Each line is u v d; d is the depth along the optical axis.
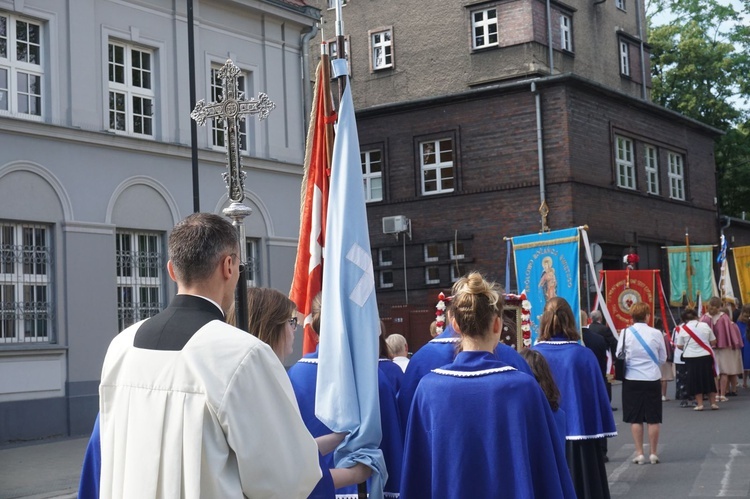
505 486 3.75
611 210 26.75
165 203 17.67
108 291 16.39
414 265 27.28
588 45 30.88
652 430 10.75
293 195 20.48
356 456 3.92
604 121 26.86
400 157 27.73
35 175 15.39
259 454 2.48
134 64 17.53
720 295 24.77
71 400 15.56
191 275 2.74
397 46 30.38
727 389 18.98
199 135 18.47
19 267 15.17
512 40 28.03
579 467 7.20
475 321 3.98
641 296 20.89
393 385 5.18
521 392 3.83
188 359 2.54
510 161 25.86
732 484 9.24
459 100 26.75
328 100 5.52
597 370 7.30
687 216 31.52
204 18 18.73
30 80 15.73
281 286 19.97
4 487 10.79
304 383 4.40
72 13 16.22
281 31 20.55
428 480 3.96
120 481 2.61
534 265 14.77
